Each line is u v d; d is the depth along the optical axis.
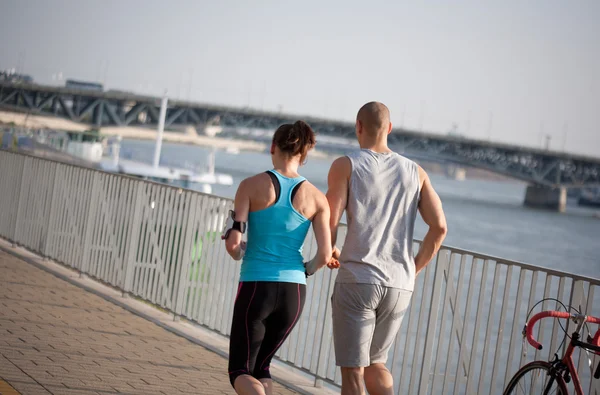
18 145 51.44
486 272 8.26
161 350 10.40
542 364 6.99
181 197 12.41
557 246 141.25
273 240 6.74
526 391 7.23
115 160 53.22
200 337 11.49
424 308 8.86
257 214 6.74
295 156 6.95
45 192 16.30
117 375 8.87
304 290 6.84
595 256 131.00
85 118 129.50
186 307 12.16
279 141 6.92
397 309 7.09
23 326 10.46
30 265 15.48
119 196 13.90
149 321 12.10
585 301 7.55
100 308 12.45
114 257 13.88
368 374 7.23
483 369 8.16
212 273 11.59
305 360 10.05
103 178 14.41
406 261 7.11
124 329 11.26
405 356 8.97
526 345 7.08
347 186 7.14
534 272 7.89
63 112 125.44
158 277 12.76
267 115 165.12
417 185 7.20
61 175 15.73
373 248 7.02
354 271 6.99
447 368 8.50
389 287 6.98
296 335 10.31
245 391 6.46
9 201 17.77
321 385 9.90
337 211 7.07
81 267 14.75
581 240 163.38
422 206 7.27
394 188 7.11
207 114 154.50
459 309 8.48
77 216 15.09
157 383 8.82
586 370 10.76
